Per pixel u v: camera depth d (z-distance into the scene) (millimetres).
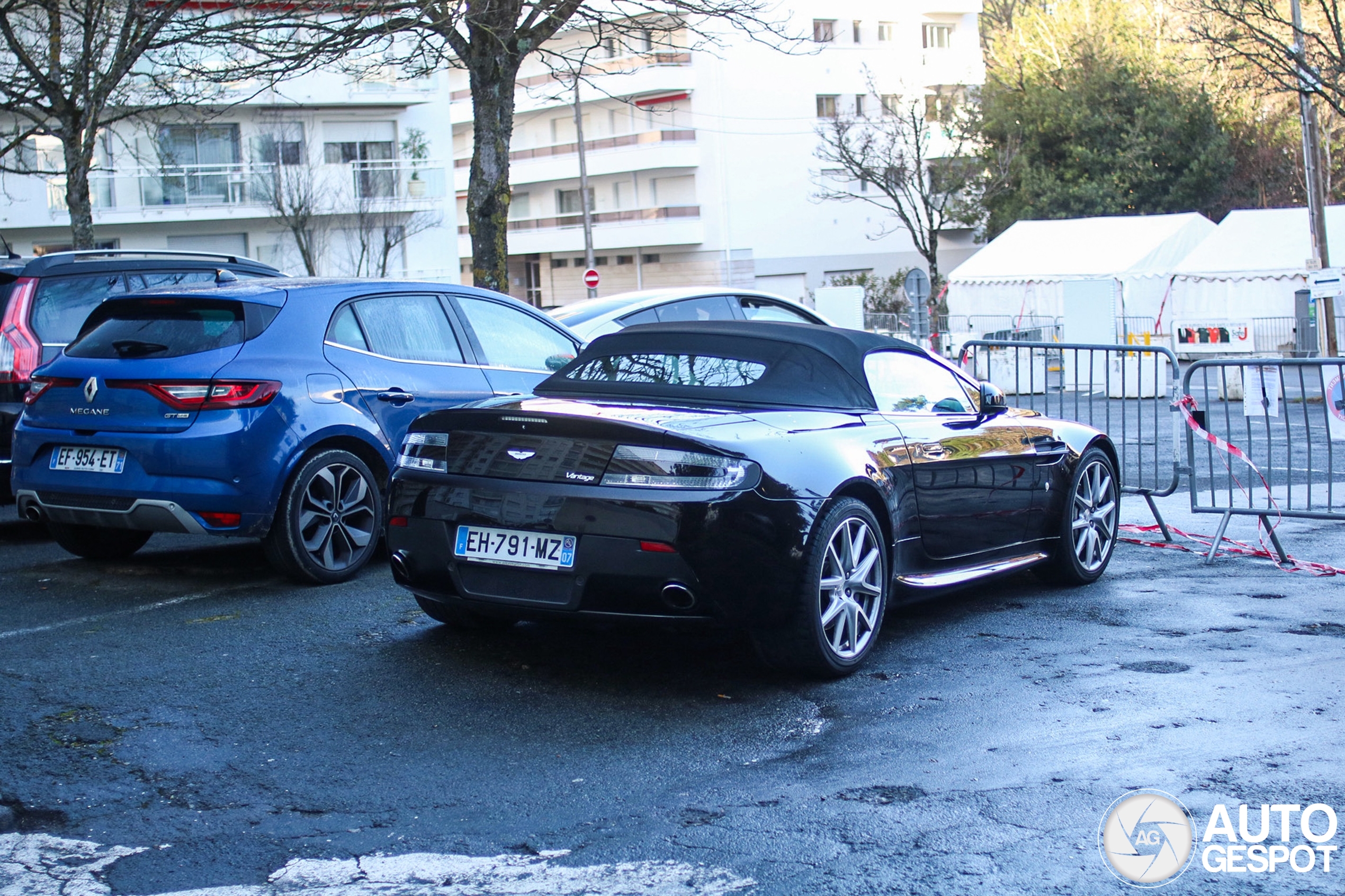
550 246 58969
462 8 12609
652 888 3418
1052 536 6961
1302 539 8867
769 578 4926
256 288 7094
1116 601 6816
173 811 3949
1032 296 35000
